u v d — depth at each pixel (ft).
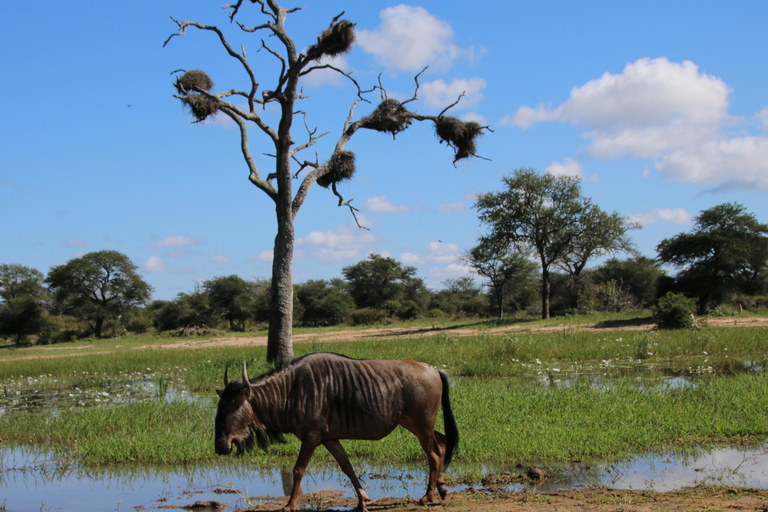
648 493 19.36
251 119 58.13
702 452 24.38
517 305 193.67
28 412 39.22
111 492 22.57
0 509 20.77
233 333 177.17
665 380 41.04
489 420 28.84
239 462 25.86
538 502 18.75
